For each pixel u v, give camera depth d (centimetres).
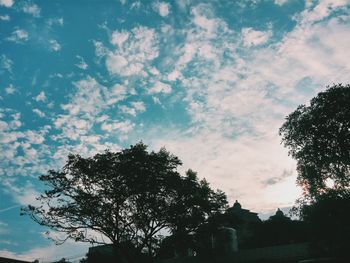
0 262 2989
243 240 6203
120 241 3841
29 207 3706
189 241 3984
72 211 3703
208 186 4222
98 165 3628
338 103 3622
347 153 3666
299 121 3975
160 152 3872
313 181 3906
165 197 3922
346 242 2623
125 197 3716
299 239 5509
